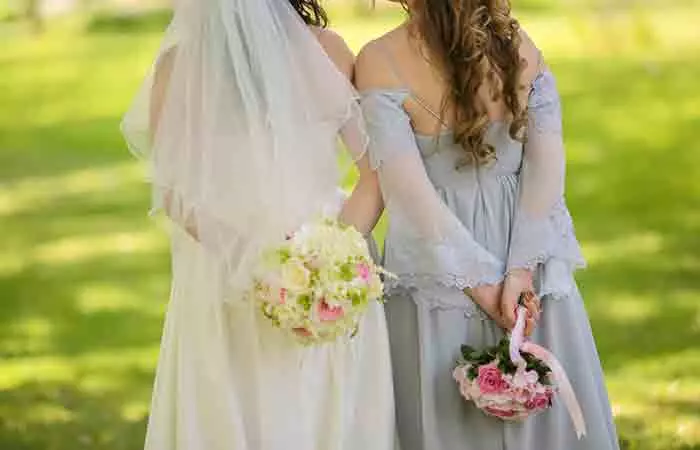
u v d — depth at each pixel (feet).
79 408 29.55
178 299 17.80
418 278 18.44
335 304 16.57
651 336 33.47
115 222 50.57
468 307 18.65
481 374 17.78
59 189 56.70
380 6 91.71
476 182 18.69
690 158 55.62
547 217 18.61
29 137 68.80
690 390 29.27
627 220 46.91
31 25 104.68
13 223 50.98
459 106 18.04
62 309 39.01
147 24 104.17
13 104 77.61
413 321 18.88
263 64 17.12
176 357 17.88
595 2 82.64
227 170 17.08
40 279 42.63
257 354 17.48
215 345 17.44
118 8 108.88
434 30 17.93
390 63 18.29
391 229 18.56
